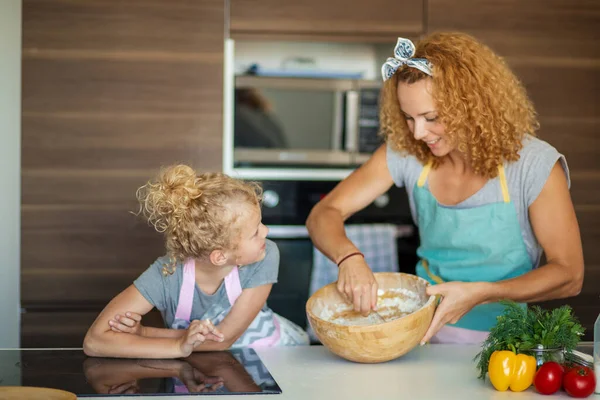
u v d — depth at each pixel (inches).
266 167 127.3
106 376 56.8
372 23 124.4
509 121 68.1
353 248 68.2
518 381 52.9
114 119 120.6
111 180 121.2
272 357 63.8
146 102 120.9
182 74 121.2
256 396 51.9
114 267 122.1
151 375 57.1
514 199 71.0
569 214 69.2
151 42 120.3
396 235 128.2
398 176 78.0
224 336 66.9
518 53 125.7
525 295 64.7
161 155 121.6
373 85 128.3
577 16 125.9
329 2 123.6
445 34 69.9
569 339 53.9
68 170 120.7
